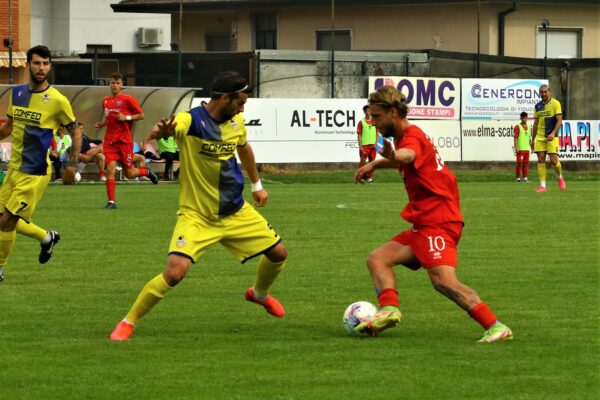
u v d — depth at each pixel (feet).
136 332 69.87
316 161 286.87
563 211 164.25
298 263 104.17
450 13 399.44
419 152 65.51
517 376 57.00
